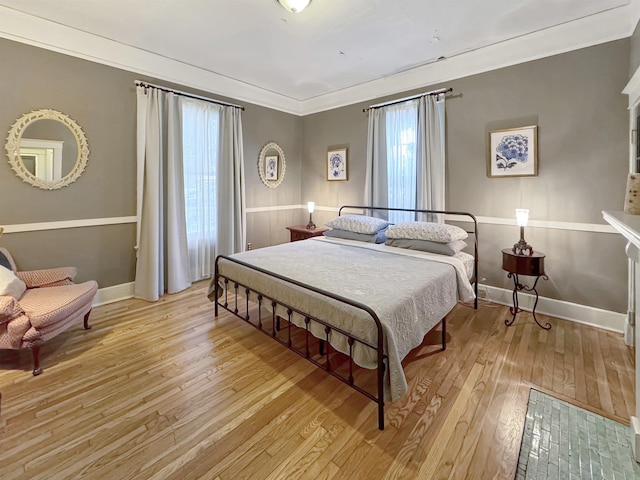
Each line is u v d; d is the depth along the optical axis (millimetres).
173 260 3656
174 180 3615
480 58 3252
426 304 2084
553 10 2545
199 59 3559
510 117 3123
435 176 3607
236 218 4375
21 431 1607
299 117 5266
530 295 3152
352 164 4590
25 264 2803
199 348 2467
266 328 2824
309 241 3770
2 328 2025
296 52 3340
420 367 2193
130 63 3281
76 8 2564
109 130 3221
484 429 1631
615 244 2697
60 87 2889
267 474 1382
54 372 2127
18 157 2703
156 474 1375
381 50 3262
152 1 2461
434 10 2551
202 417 1728
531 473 1377
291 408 1806
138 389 1960
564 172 2879
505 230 3248
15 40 2641
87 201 3135
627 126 2572
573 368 2166
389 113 4016
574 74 2768
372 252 3123
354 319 1720
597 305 2809
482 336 2645
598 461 1434
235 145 4285
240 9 2549
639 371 1466
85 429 1627
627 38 2525
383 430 1631
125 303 3359
